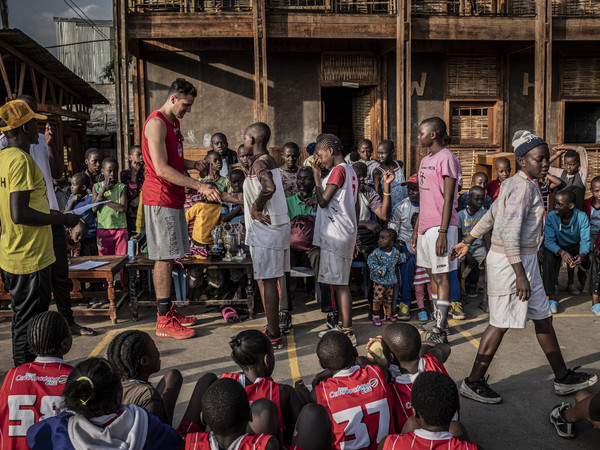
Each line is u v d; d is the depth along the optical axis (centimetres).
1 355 508
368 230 652
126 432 221
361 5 1032
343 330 519
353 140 1155
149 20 877
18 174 393
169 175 502
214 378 300
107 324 591
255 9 876
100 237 685
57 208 514
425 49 1038
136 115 1001
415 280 603
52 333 286
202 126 1017
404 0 909
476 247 657
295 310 649
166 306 545
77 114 1566
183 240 543
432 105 1059
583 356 490
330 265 503
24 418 271
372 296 601
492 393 405
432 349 368
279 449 226
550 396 414
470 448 231
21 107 403
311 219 658
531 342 524
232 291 655
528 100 1078
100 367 224
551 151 1088
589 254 639
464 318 609
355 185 507
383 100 1045
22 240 407
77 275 579
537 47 934
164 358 494
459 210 700
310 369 468
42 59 1257
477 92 1063
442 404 231
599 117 1218
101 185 692
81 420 218
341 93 1327
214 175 716
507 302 388
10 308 619
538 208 381
